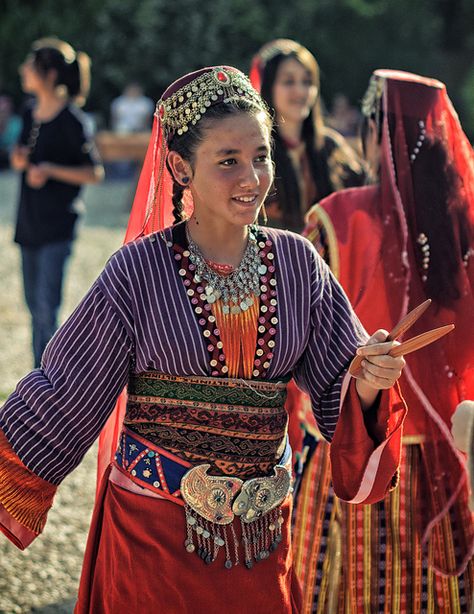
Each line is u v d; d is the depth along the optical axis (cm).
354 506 301
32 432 232
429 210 301
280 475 238
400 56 1900
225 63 1834
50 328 604
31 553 407
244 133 224
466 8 1956
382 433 235
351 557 301
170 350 227
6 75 1844
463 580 302
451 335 299
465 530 300
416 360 297
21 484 235
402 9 1894
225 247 234
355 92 1895
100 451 268
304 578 309
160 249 233
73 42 1831
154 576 228
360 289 307
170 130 233
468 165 305
